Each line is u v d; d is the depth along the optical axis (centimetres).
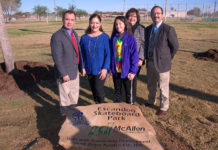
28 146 260
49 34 1820
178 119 329
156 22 308
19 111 363
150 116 339
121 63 310
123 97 347
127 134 236
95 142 230
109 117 258
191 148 260
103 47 294
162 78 319
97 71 301
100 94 318
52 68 590
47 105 388
